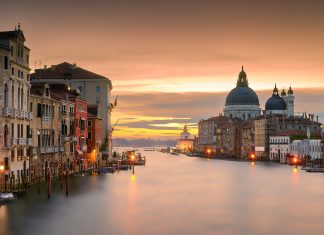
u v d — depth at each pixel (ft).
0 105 214.28
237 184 306.14
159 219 177.37
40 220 170.09
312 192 261.65
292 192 261.65
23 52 243.40
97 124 410.11
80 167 358.43
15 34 232.73
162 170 456.04
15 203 199.72
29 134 249.34
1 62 217.15
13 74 230.48
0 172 212.43
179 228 163.02
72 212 186.60
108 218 177.27
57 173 302.66
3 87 218.18
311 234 157.17
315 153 530.68
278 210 199.41
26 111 244.42
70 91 354.74
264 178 357.61
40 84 279.08
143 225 166.71
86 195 232.94
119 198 227.61
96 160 409.28
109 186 278.67
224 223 172.04
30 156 253.24
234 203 217.77
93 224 166.71
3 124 216.54
